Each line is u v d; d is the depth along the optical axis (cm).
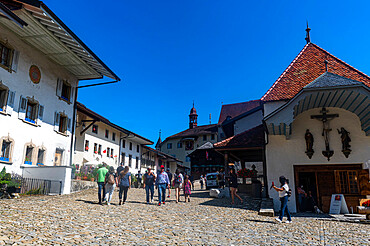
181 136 6650
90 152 2725
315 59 1936
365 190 1422
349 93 1304
